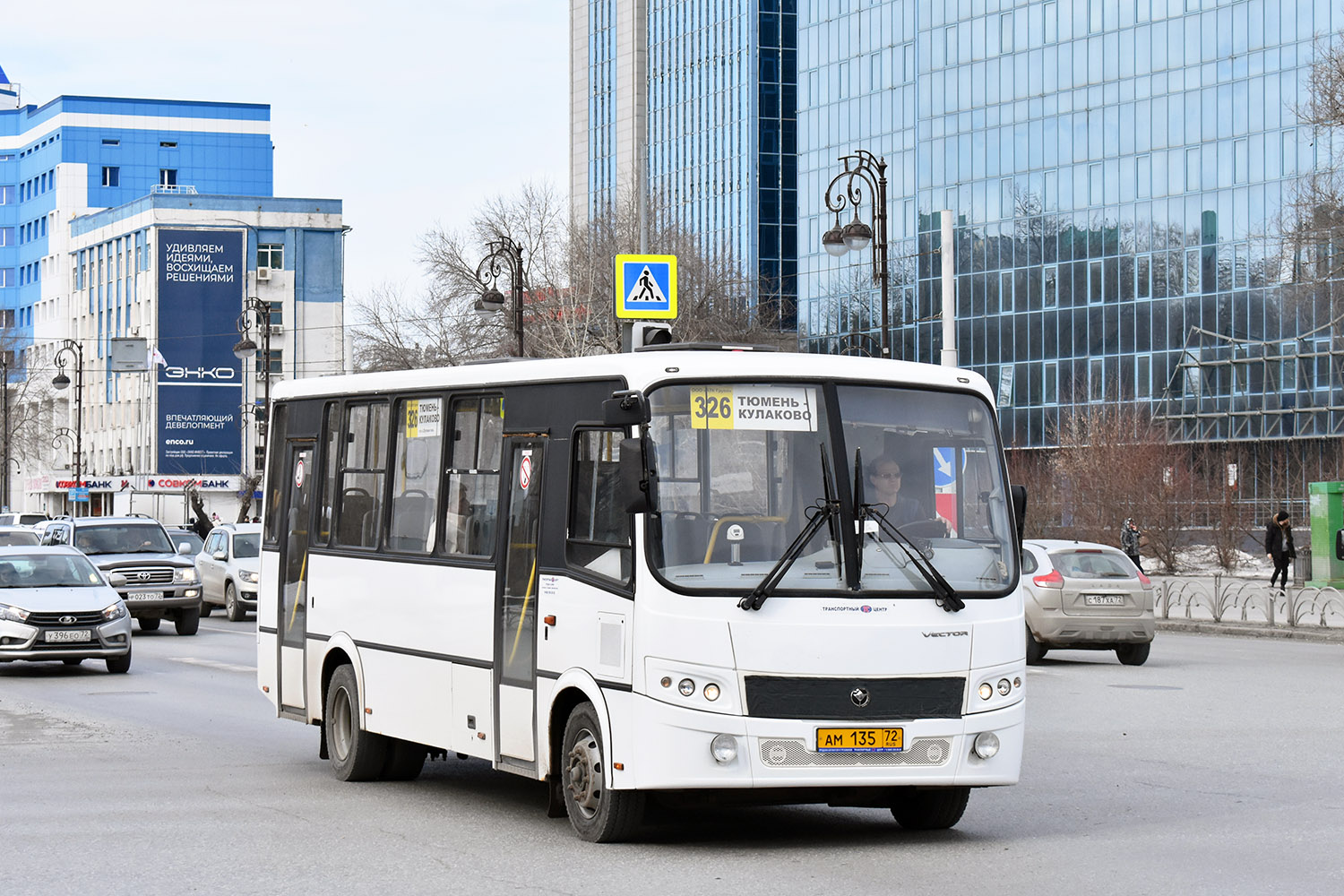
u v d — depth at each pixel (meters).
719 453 10.09
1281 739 15.95
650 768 9.80
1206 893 8.75
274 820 11.49
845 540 10.01
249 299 62.06
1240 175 77.56
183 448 100.19
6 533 37.09
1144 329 81.38
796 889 8.90
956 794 10.77
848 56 100.00
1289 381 74.06
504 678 11.38
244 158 130.75
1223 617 36.62
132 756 15.24
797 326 104.31
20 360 116.56
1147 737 16.16
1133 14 82.62
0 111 136.50
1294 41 75.44
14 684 22.78
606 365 10.66
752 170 117.56
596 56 135.88
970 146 90.75
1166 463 52.34
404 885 9.08
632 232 69.50
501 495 11.62
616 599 10.13
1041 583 25.06
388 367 71.38
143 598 32.09
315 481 14.52
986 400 10.70
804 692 9.76
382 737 13.39
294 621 14.71
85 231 116.69
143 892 9.01
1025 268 87.31
